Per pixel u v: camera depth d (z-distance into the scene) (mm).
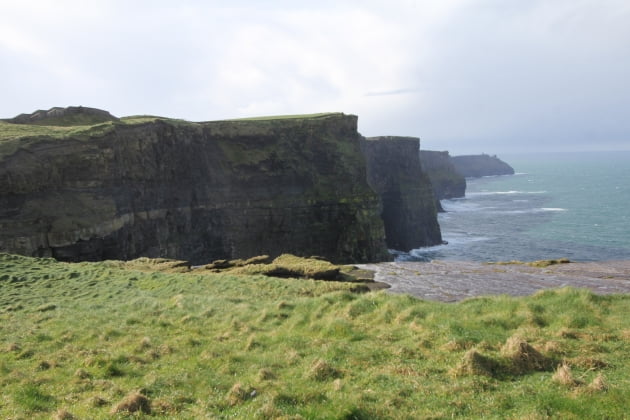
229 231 97875
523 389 11523
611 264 47875
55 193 66688
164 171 87625
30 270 38906
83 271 39094
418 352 15117
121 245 73438
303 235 103438
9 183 61000
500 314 18719
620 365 12992
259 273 41938
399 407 11148
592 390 11016
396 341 16766
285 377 13992
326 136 109688
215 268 47312
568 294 20969
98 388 14125
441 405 11133
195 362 15984
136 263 47938
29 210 62219
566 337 15867
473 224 166500
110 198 72812
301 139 108000
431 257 116688
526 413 10195
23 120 89375
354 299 22641
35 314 26172
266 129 105500
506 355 13586
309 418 10539
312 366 14250
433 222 150750
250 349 17328
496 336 15867
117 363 16250
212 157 99188
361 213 105500
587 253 108000
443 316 18875
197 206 93812
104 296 31500
